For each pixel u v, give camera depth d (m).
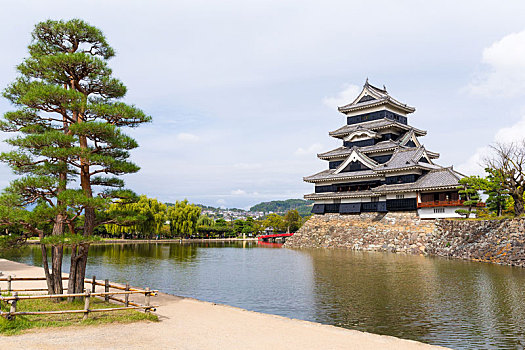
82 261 19.23
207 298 25.19
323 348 13.73
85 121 18.50
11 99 18.89
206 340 14.02
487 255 42.00
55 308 17.31
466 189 52.12
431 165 66.38
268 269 39.31
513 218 41.94
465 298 23.64
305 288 28.00
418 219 58.09
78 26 19.03
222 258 51.91
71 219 18.38
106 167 18.92
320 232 71.50
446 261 42.81
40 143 17.11
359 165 71.75
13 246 18.44
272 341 14.37
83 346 12.41
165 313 18.56
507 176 44.66
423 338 16.45
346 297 24.47
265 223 129.88
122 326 15.28
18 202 17.03
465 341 16.06
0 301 17.42
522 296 24.02
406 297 24.11
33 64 18.70
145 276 34.88
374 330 17.61
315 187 77.38
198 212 110.31
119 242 97.19
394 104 77.62
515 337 16.48
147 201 97.12
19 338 12.92
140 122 19.67
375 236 61.72
